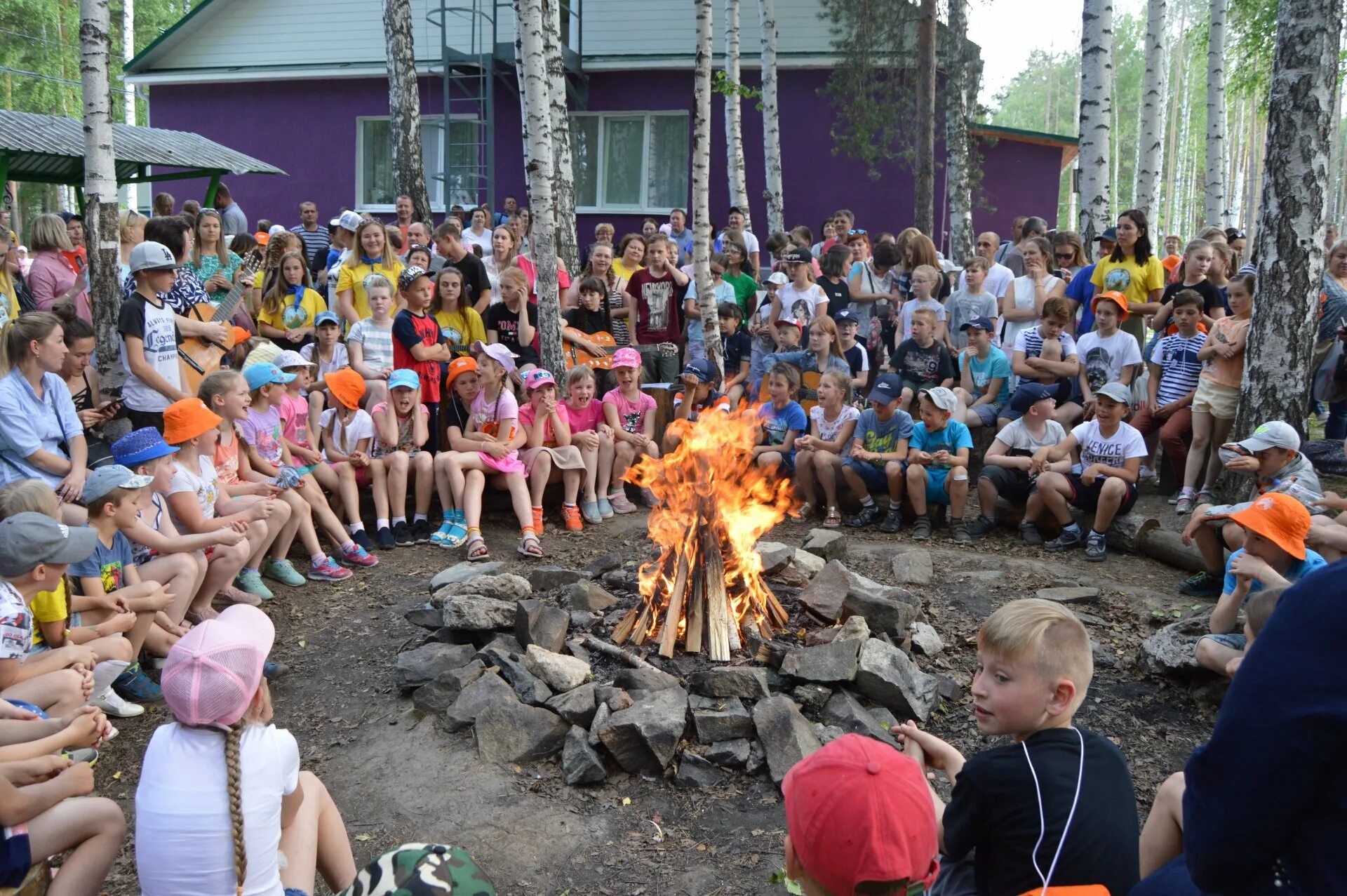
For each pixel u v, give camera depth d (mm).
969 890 2652
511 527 7684
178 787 2590
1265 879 1787
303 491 6641
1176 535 6797
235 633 2715
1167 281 12406
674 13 16344
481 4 16766
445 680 4844
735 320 9812
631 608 5422
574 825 4023
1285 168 6211
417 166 14211
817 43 16062
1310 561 4738
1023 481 7418
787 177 16453
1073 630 2686
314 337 8875
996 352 8484
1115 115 37406
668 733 4270
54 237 9180
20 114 13008
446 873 2049
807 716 4637
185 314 7406
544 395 7480
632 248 10820
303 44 17344
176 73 17594
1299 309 6301
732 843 3889
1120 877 2436
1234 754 1731
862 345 9672
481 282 9016
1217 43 14430
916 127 14758
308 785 3125
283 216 17969
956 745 4508
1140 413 7898
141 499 5180
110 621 4641
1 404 5559
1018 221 12008
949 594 6172
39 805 3035
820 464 7758
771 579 5742
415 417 7289
